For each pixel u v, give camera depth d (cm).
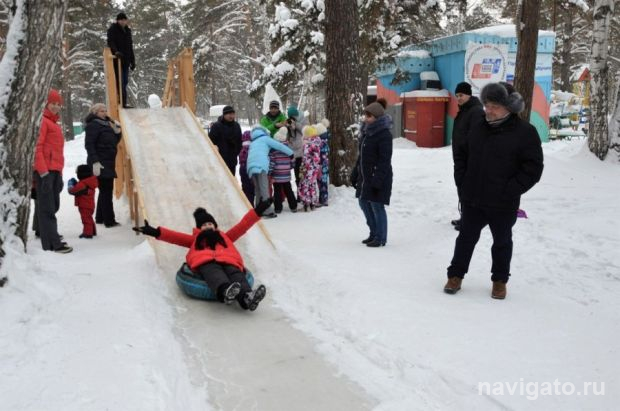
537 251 666
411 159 1391
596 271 590
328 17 1020
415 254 663
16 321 406
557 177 1130
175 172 814
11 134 466
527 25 1054
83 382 341
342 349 418
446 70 2072
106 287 519
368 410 337
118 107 1014
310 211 955
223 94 5044
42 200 655
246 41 3109
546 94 2038
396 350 404
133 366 366
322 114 1897
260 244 678
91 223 773
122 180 1057
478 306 487
